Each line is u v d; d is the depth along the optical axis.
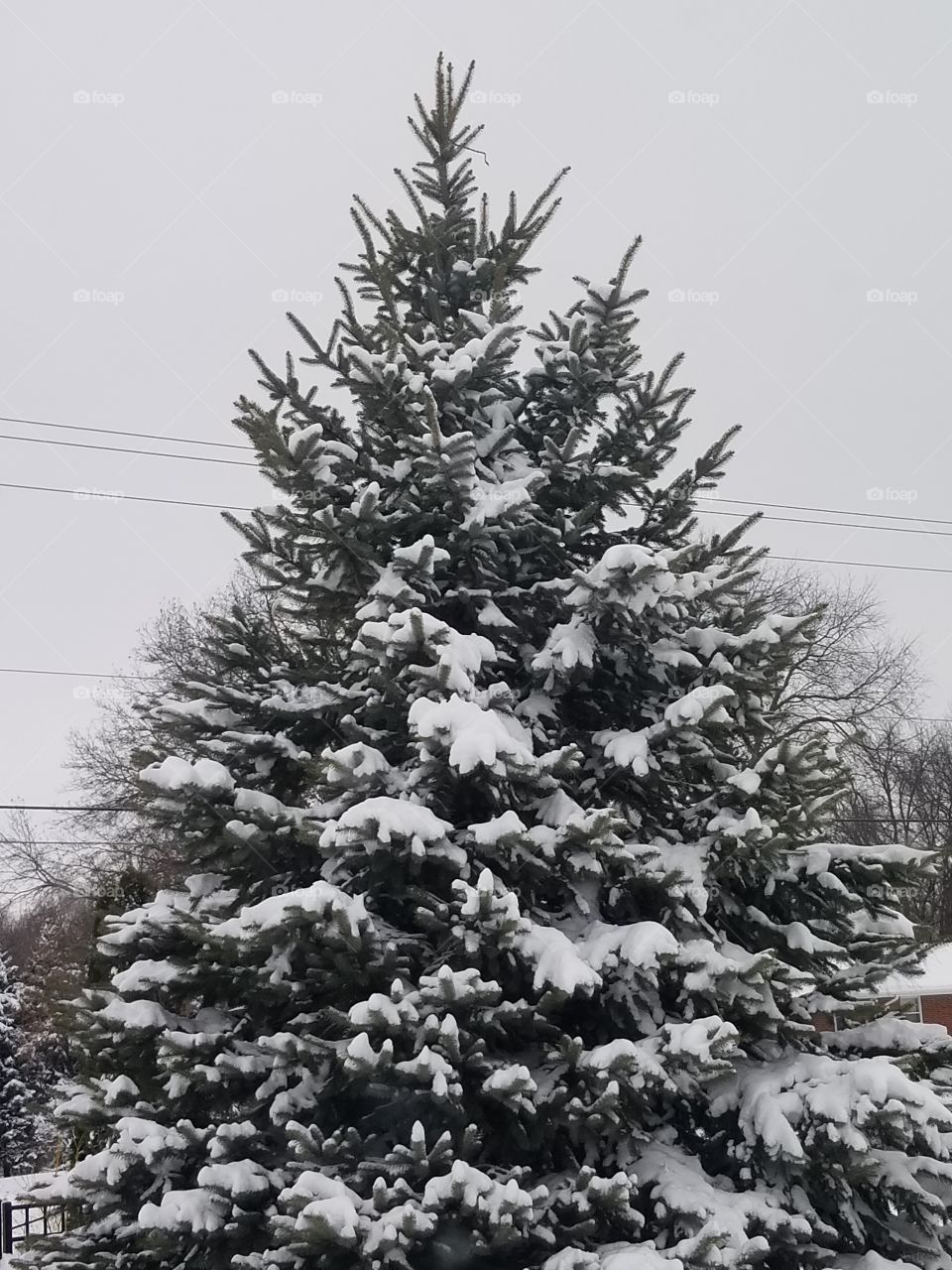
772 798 5.35
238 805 5.20
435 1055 4.12
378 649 4.98
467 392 6.54
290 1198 3.93
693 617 6.07
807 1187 4.88
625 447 6.50
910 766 26.19
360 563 5.83
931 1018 18.33
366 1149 4.62
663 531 6.46
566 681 5.78
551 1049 4.79
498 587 6.16
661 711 6.05
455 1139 4.64
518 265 7.45
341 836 4.47
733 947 5.19
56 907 23.84
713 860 5.20
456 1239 4.13
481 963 4.81
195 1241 4.30
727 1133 5.13
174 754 5.75
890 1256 5.02
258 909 4.52
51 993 6.28
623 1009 5.04
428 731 4.57
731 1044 4.27
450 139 7.29
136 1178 4.69
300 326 6.21
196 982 5.07
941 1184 4.93
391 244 7.18
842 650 21.94
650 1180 4.68
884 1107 4.45
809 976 4.88
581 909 5.10
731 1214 4.38
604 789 5.76
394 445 6.11
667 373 6.31
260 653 6.23
